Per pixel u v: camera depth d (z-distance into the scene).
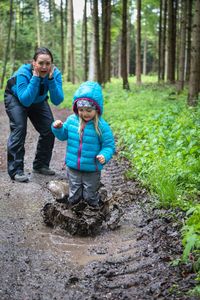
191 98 12.67
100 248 4.55
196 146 7.06
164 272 3.79
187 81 27.05
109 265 4.13
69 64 37.25
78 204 4.91
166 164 6.62
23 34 42.03
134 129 9.99
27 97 6.61
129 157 8.38
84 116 4.85
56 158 8.90
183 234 4.22
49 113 7.32
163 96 18.19
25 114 7.00
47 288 3.70
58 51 47.69
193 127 8.38
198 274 3.58
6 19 41.19
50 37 46.62
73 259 4.30
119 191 6.21
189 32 26.78
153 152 7.52
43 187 6.71
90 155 4.89
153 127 9.37
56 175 7.50
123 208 5.69
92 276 3.92
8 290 3.64
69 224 4.88
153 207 5.52
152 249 4.35
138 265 4.04
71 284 3.79
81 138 4.89
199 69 12.93
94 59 26.12
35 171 7.54
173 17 26.27
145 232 4.83
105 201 5.02
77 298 3.54
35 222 5.26
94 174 4.97
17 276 3.90
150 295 3.46
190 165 6.52
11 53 41.78
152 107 14.44
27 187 6.66
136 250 4.41
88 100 4.80
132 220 5.29
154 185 6.09
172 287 3.48
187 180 6.18
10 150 6.97
